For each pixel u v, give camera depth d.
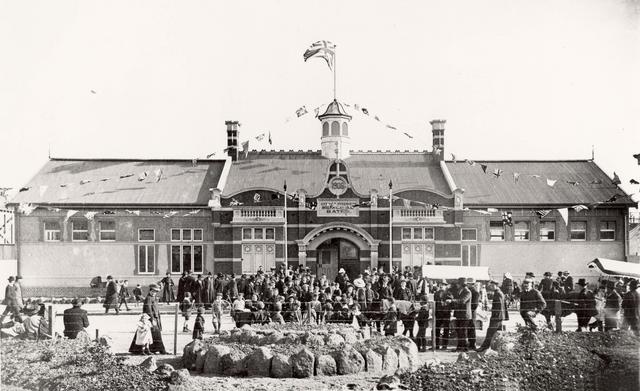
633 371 19.69
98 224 46.62
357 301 28.05
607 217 46.97
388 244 46.06
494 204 46.81
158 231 46.69
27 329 23.86
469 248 47.09
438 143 51.00
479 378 18.50
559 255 46.91
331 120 50.75
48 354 20.77
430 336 27.09
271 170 49.38
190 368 21.17
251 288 33.91
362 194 46.56
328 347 21.05
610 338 22.94
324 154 50.94
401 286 29.08
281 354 20.11
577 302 26.45
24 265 46.06
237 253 46.00
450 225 46.16
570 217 47.00
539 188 48.22
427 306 24.11
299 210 46.34
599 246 46.84
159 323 23.89
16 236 46.16
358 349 20.69
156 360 22.31
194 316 35.50
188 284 37.81
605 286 29.16
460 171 50.06
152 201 46.69
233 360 20.27
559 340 22.45
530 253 46.97
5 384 18.64
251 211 46.34
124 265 46.44
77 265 46.28
